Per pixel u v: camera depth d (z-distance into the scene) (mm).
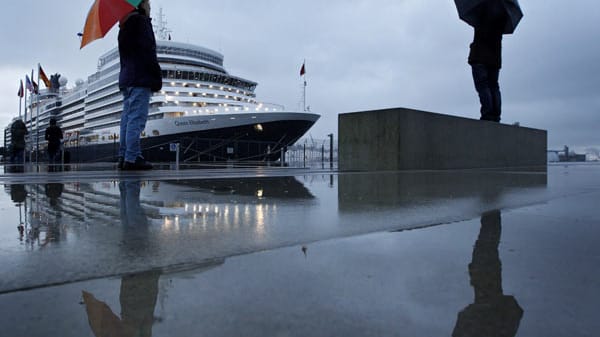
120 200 2885
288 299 916
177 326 767
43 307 851
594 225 1874
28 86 28109
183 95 31375
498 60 11984
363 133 8984
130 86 8148
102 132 36438
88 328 754
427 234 1662
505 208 2451
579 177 5926
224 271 1122
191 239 1535
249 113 27562
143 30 7828
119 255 1283
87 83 42938
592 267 1188
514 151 12883
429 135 9172
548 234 1673
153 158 29328
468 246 1453
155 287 990
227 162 26797
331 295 942
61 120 50000
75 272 1095
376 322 792
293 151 31984
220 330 750
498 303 899
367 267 1176
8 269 1111
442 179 5383
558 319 812
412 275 1103
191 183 4641
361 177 5953
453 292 971
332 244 1468
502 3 10992
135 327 756
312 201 2791
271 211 2309
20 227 1787
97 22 7449
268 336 725
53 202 2758
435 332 746
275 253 1329
